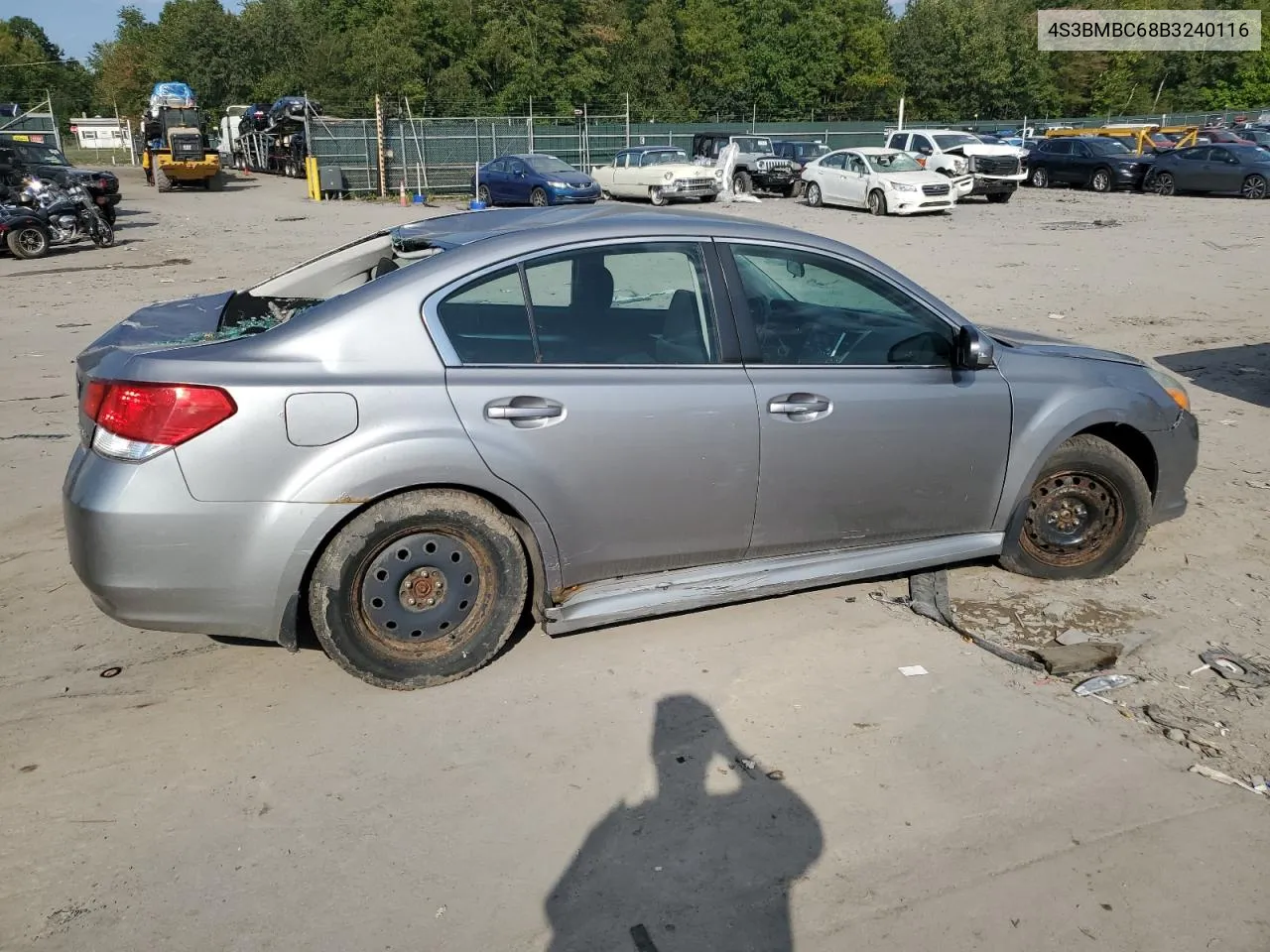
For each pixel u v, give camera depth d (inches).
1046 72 2541.8
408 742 131.6
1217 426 284.2
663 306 148.5
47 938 98.7
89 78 3619.6
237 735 132.8
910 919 102.3
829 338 157.6
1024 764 127.6
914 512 164.2
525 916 102.4
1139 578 183.3
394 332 133.9
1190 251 660.1
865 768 126.8
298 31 2753.4
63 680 146.4
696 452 145.5
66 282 579.5
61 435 270.7
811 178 1067.9
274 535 129.0
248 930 100.0
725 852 112.0
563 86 2391.7
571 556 144.5
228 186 1609.3
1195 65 2603.3
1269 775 125.7
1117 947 99.0
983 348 158.2
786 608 170.1
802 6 2504.9
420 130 1421.0
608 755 129.2
